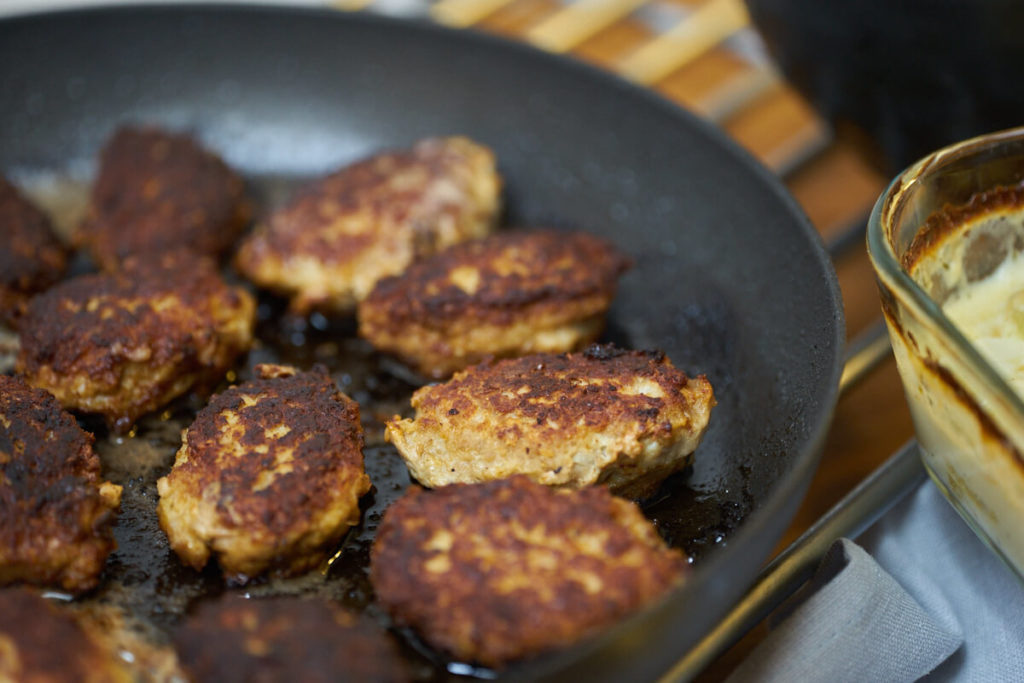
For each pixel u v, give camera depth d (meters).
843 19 0.44
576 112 0.51
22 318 0.42
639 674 0.33
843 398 0.43
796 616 0.37
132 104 0.54
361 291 0.46
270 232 0.47
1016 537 0.35
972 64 0.43
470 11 0.60
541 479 0.38
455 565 0.34
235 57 0.54
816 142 0.54
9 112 0.53
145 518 0.39
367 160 0.49
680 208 0.48
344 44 0.53
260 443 0.38
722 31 0.58
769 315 0.43
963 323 0.39
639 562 0.34
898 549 0.40
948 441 0.36
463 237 0.47
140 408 0.42
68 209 0.51
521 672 0.31
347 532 0.38
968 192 0.38
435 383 0.43
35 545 0.36
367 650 0.33
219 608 0.34
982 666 0.38
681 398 0.39
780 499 0.33
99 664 0.33
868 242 0.36
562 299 0.43
